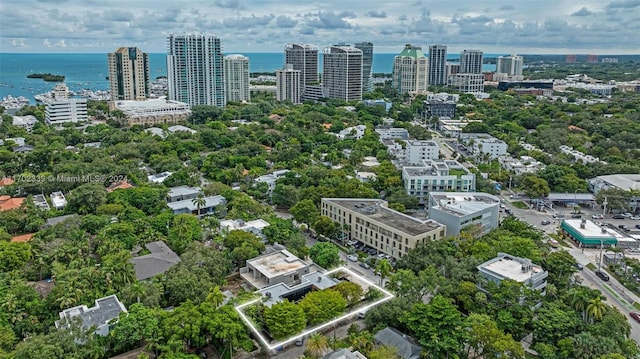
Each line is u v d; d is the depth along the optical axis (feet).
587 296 444.55
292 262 534.78
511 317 431.02
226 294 484.33
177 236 601.62
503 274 485.97
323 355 374.22
